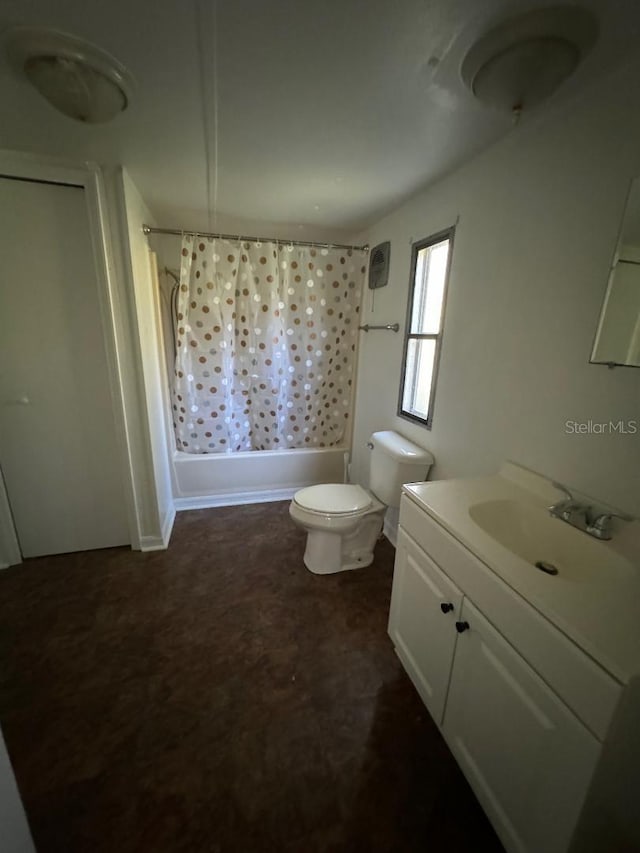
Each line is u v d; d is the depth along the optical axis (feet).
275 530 8.31
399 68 3.37
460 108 3.92
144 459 7.09
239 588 6.44
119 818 3.38
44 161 5.37
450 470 5.86
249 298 8.20
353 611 5.99
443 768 3.85
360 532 6.94
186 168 5.57
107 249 5.90
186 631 5.49
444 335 5.85
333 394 9.50
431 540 4.06
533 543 3.88
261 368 8.73
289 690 4.63
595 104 3.43
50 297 6.05
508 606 2.97
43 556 7.13
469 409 5.39
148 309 7.26
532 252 4.21
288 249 8.14
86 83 3.42
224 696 4.53
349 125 4.32
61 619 5.67
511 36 2.89
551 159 3.90
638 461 3.28
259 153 5.05
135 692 4.55
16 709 4.32
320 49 3.16
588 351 3.64
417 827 3.39
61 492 6.93
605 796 2.39
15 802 2.39
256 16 2.82
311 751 3.96
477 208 5.02
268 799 3.54
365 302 8.71
